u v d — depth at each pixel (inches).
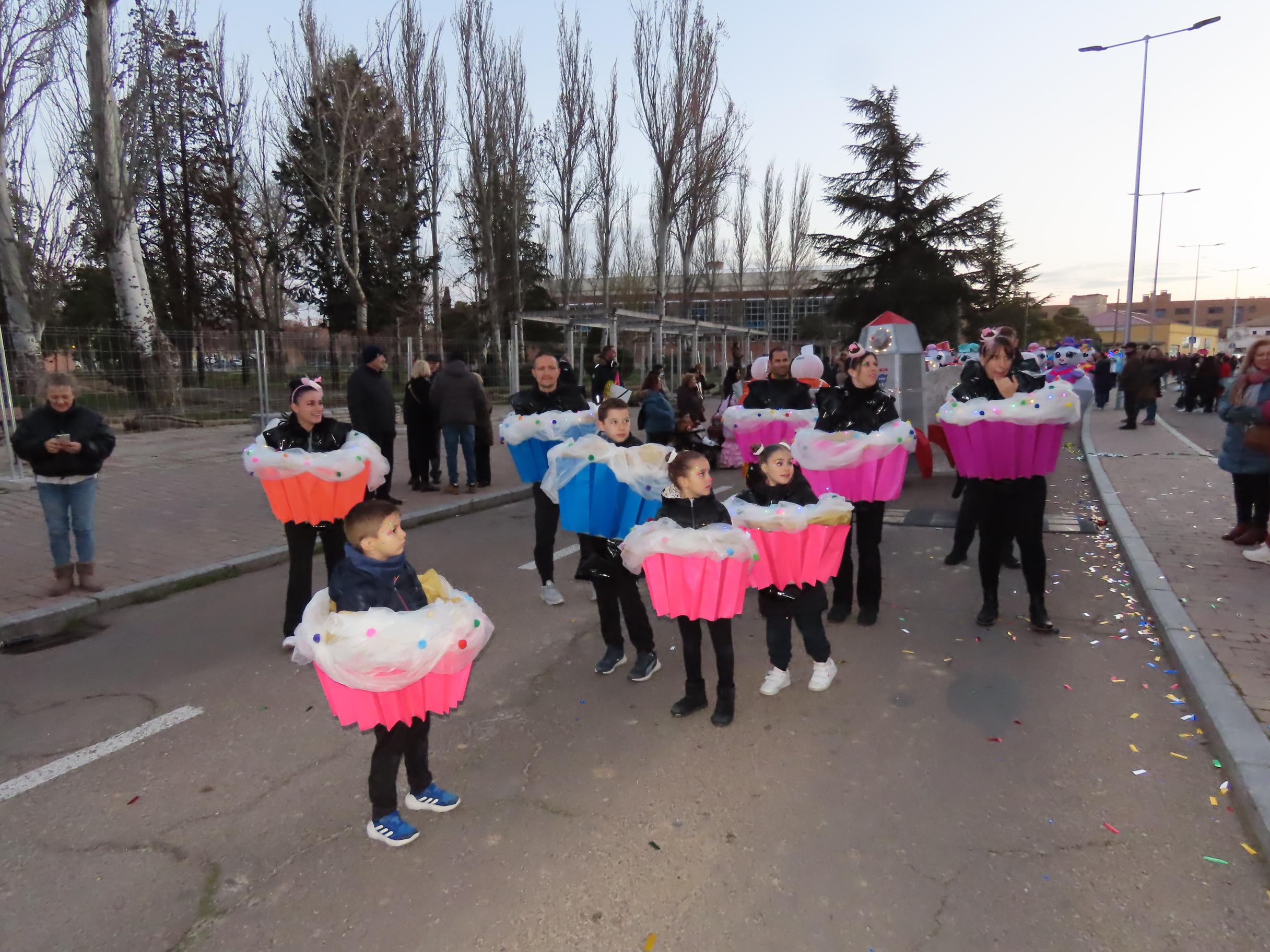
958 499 362.3
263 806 127.3
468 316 1552.7
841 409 196.2
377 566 110.0
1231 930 95.7
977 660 178.5
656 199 1168.8
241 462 478.6
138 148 637.9
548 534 220.7
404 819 122.7
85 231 628.4
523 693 167.9
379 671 103.0
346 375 711.7
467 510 367.2
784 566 154.1
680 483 146.6
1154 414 680.4
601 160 1230.3
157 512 339.9
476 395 394.3
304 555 187.3
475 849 115.1
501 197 1194.6
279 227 1130.0
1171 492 353.4
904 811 121.9
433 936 98.2
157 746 146.9
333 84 952.9
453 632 107.3
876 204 1469.0
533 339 1266.0
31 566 254.7
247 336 633.6
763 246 1881.2
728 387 637.3
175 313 1160.8
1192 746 138.7
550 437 206.4
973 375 189.9
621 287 1956.2
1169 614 191.9
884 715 153.7
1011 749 139.5
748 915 100.4
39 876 110.6
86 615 219.0
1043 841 113.6
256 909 103.7
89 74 605.9
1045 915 98.9
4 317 614.2
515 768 137.3
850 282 1515.7
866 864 109.7
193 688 171.6
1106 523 311.1
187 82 1006.4
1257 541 253.6
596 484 169.3
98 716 159.2
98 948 97.1
